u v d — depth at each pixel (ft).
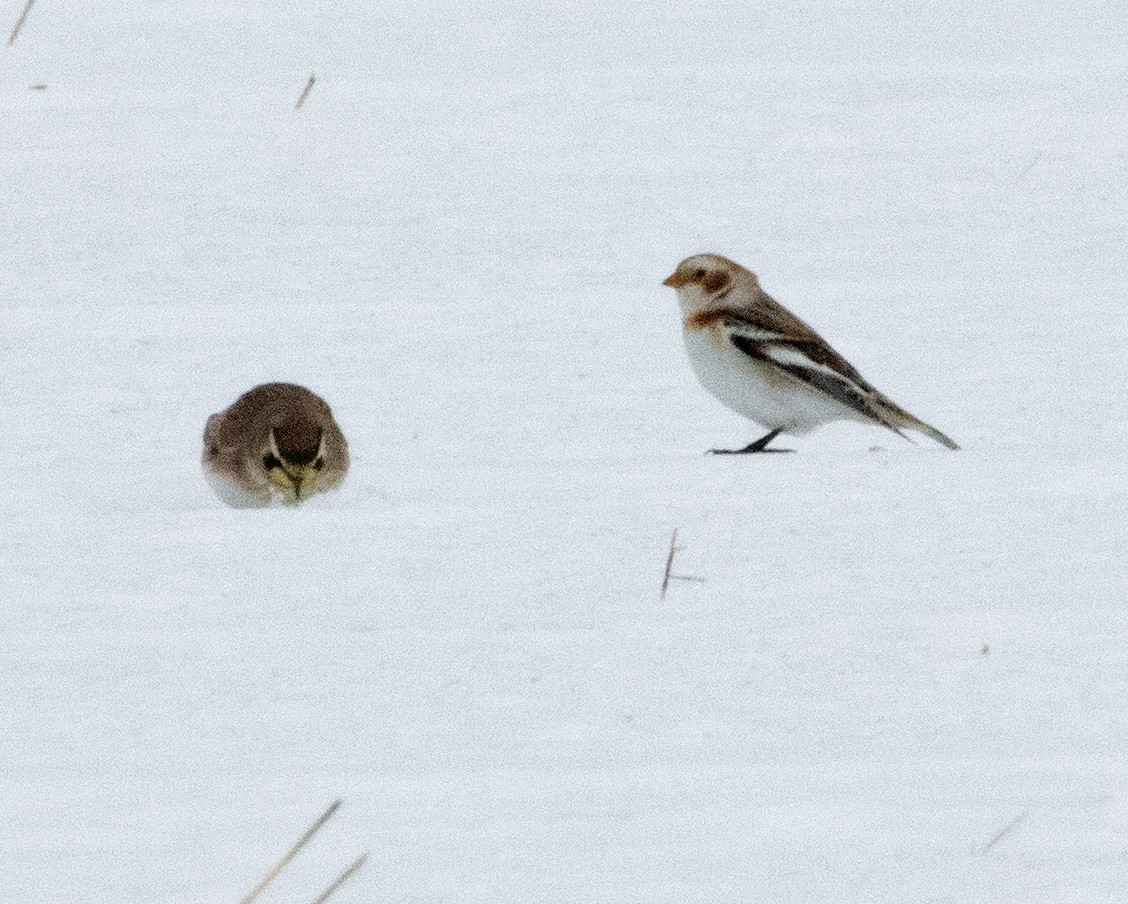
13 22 70.38
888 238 56.18
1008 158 60.75
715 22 70.13
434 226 56.90
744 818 25.00
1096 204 57.82
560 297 52.54
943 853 24.04
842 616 31.60
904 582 32.94
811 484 37.60
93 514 38.29
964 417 44.88
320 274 53.83
